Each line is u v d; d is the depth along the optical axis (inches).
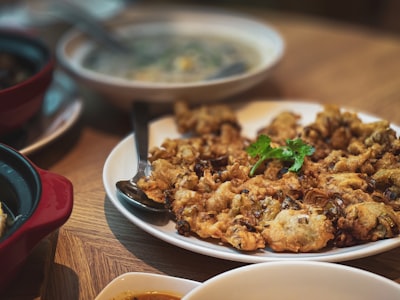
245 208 14.0
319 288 12.0
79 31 23.6
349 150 16.3
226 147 16.5
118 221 14.9
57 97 20.3
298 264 12.0
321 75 23.9
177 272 13.5
